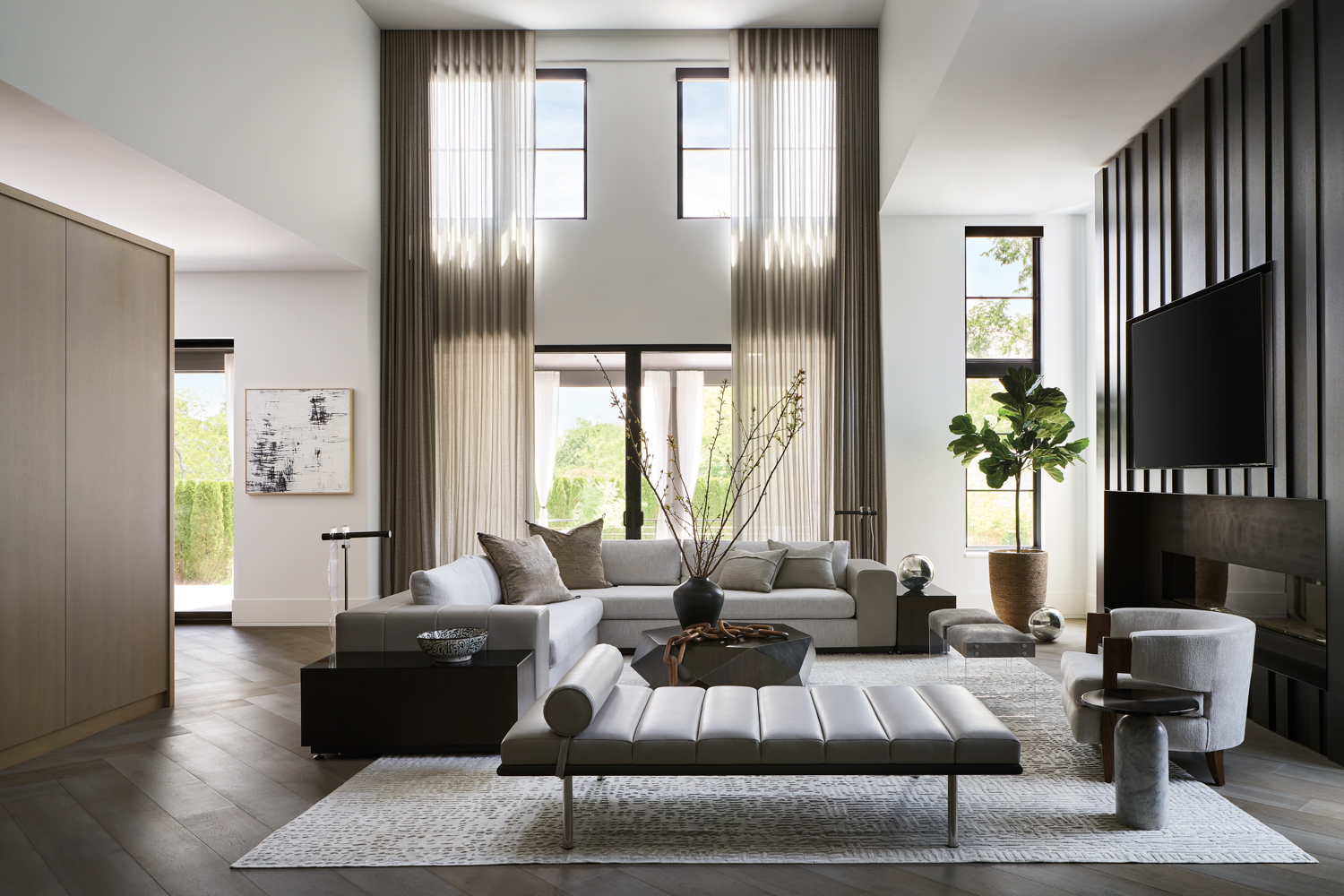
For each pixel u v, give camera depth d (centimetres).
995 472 643
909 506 707
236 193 505
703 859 260
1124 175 559
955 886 243
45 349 374
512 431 711
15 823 295
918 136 542
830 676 490
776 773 264
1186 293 478
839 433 696
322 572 679
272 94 546
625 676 495
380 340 704
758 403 705
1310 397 365
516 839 276
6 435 354
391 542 696
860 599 545
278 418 679
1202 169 458
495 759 357
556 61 719
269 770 348
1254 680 413
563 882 247
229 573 708
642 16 693
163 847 274
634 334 715
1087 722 331
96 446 404
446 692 360
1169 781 327
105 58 400
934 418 707
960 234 707
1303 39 367
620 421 720
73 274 391
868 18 692
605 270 717
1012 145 557
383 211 708
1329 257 350
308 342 682
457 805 306
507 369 712
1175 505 516
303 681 360
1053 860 258
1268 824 288
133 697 424
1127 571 571
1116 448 573
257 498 682
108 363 412
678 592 450
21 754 360
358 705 361
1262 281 395
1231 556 446
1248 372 406
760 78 710
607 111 720
